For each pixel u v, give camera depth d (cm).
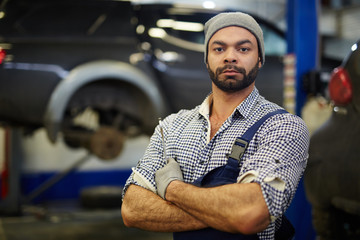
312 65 294
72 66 372
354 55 193
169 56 403
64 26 376
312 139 205
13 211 496
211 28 122
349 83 192
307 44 293
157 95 396
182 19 411
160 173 119
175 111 409
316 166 200
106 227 446
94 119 527
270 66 427
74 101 384
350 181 185
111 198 536
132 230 436
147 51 394
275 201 105
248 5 841
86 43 378
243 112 119
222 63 119
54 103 365
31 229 436
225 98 123
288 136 113
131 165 696
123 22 391
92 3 383
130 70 385
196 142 122
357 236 192
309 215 277
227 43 119
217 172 115
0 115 362
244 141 115
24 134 402
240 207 104
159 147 129
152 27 399
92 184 658
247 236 111
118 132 395
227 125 119
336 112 199
